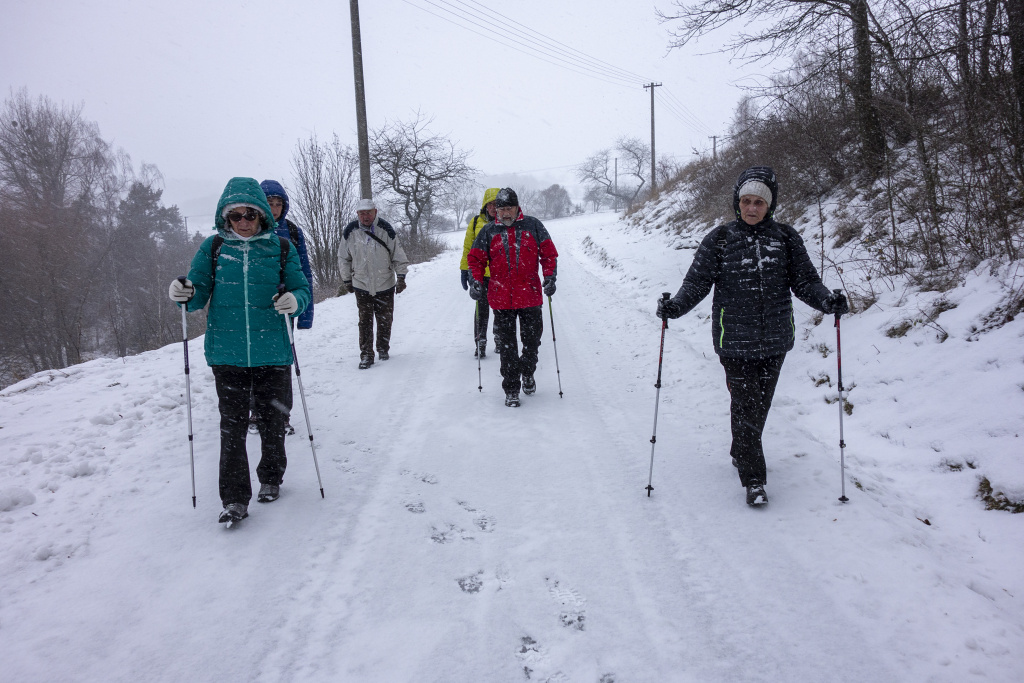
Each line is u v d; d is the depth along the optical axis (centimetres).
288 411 344
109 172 3903
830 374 496
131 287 3497
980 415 367
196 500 341
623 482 362
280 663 217
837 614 238
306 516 324
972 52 536
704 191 1622
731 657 219
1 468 383
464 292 1255
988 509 311
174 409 509
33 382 597
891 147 856
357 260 641
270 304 321
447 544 299
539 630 237
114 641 228
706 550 288
